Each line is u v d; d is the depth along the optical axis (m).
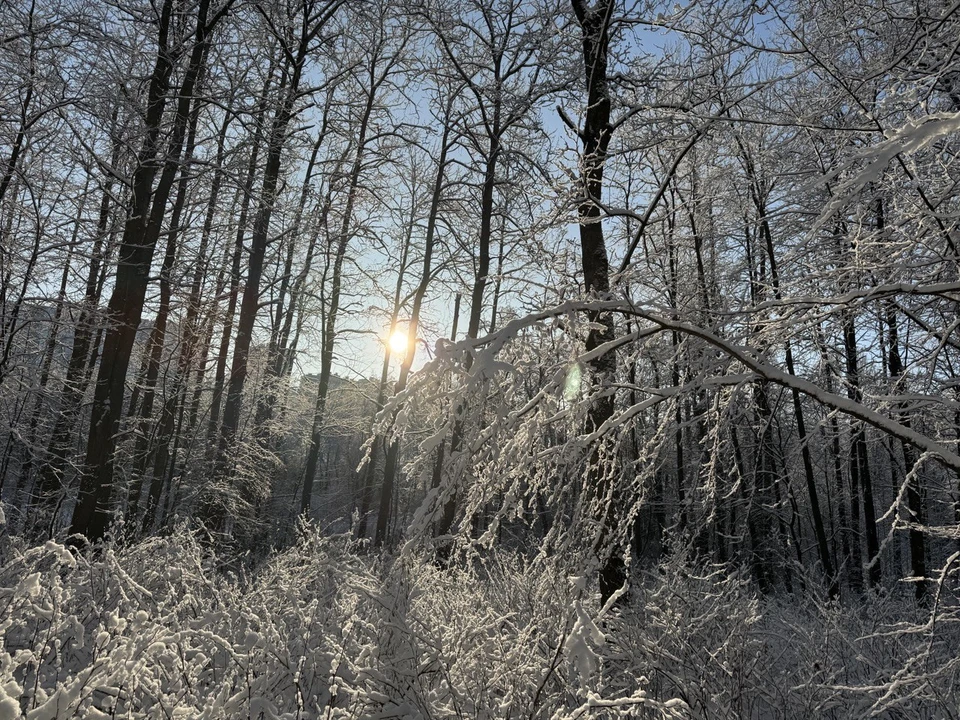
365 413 20.59
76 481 11.23
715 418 3.32
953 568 3.41
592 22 6.71
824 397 2.93
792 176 4.82
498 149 12.94
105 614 3.35
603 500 3.21
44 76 8.88
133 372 15.34
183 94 10.25
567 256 4.77
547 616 3.26
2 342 9.44
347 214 17.83
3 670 2.52
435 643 3.44
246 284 13.69
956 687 3.96
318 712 3.12
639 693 2.79
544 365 3.04
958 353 4.73
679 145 5.54
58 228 9.55
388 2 13.07
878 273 3.53
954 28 3.53
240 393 13.09
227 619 3.68
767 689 4.15
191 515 11.62
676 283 4.61
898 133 1.66
